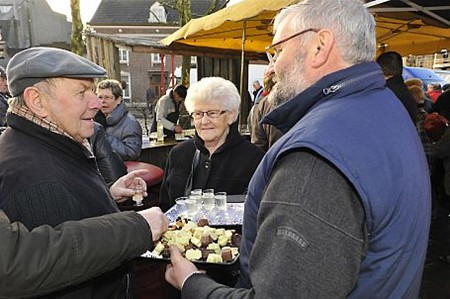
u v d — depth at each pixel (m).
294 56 0.90
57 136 1.11
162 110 5.67
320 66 0.88
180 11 7.76
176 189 2.05
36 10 25.81
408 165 0.82
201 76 7.55
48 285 0.89
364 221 0.77
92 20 29.73
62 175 1.07
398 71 3.31
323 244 0.73
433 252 3.49
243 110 7.54
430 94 8.00
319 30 0.87
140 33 26.69
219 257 1.18
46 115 1.11
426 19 3.96
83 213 1.08
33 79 1.08
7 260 0.83
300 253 0.73
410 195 0.81
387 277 0.81
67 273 0.90
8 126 1.13
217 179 1.96
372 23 0.89
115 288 1.23
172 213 1.65
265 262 0.78
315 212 0.74
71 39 6.30
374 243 0.80
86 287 1.09
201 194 1.77
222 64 7.47
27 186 1.01
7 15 26.42
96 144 2.42
